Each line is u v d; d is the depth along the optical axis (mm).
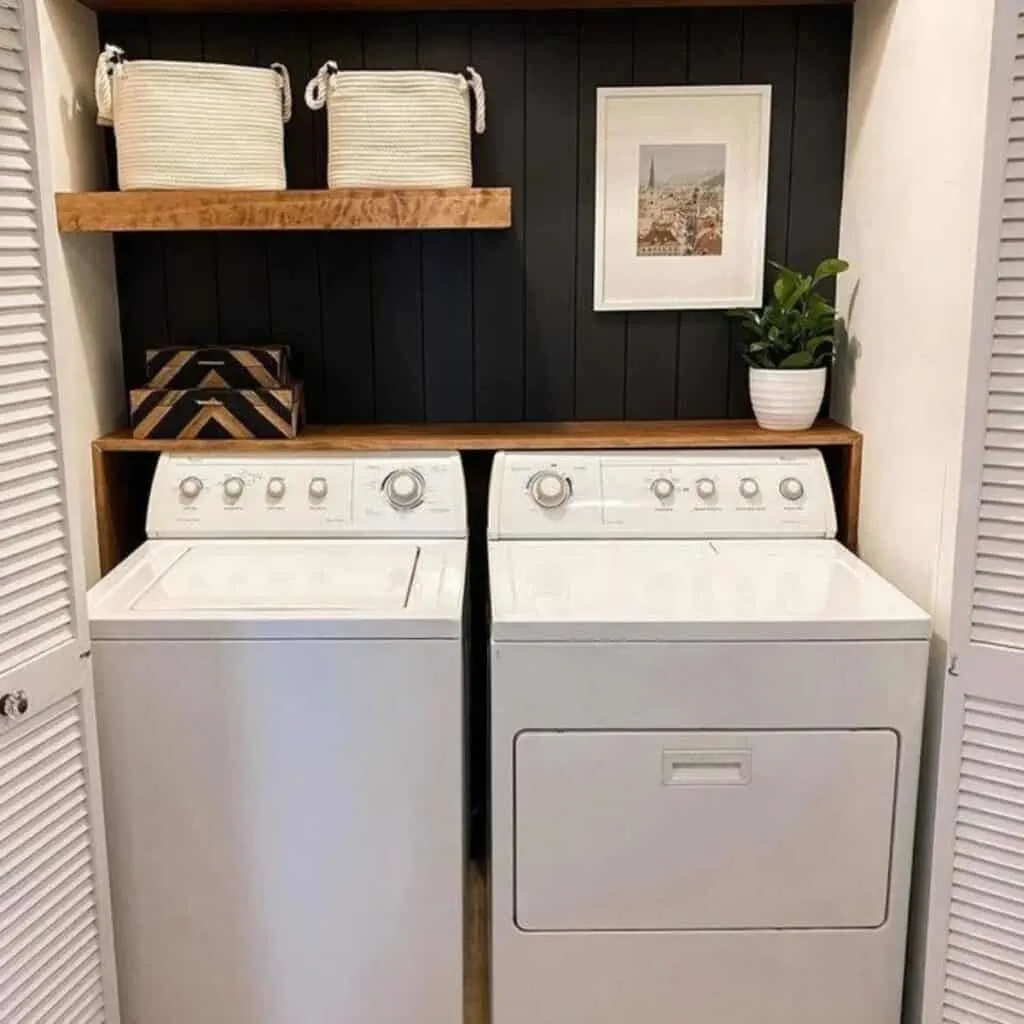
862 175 2174
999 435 1537
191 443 2146
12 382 1452
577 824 1739
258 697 1692
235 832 1732
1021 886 1615
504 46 2252
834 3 2209
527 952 1782
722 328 2387
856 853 1758
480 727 2447
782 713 1713
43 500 1521
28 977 1505
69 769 1594
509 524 2127
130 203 1977
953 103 1709
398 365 2391
